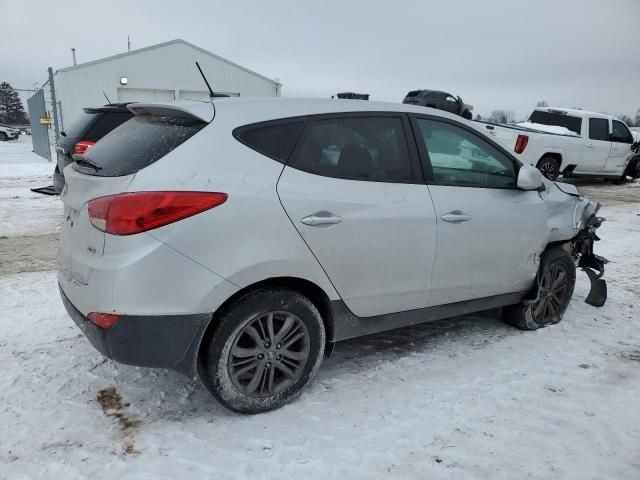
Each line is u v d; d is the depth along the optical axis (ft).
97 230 8.38
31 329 12.87
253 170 9.01
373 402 10.05
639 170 46.75
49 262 18.81
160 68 84.74
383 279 10.41
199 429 9.05
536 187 12.25
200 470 8.03
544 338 13.24
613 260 20.81
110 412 9.48
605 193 41.09
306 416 9.53
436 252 11.02
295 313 9.47
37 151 68.64
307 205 9.30
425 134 11.31
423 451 8.61
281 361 9.58
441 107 65.82
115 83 82.38
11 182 40.27
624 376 11.31
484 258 11.89
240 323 8.94
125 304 8.11
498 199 12.10
